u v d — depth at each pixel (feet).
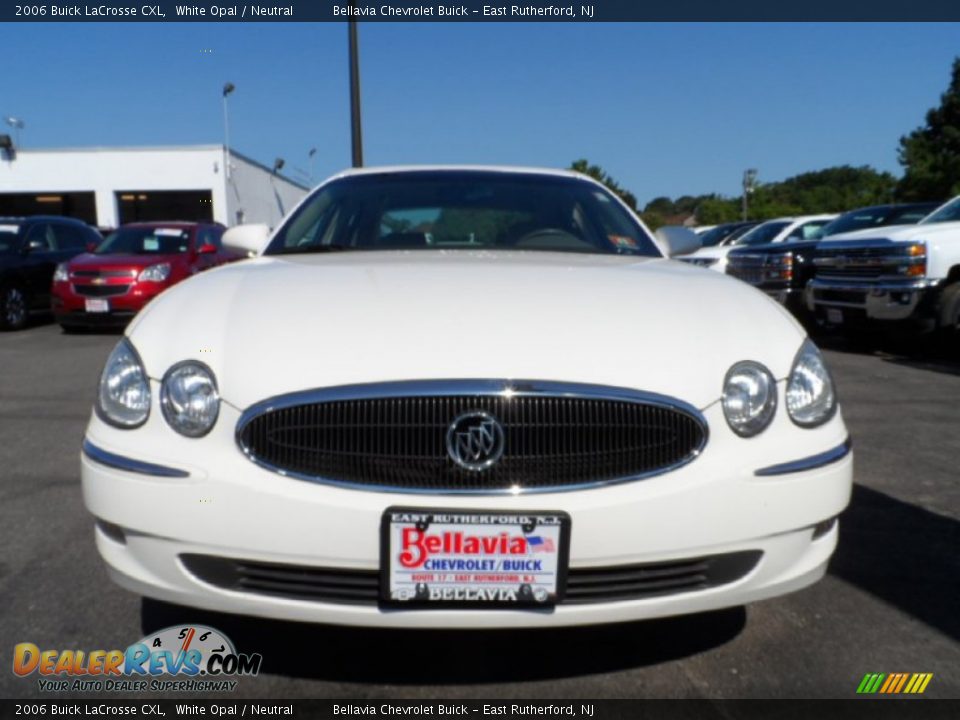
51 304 37.17
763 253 34.42
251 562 6.58
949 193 146.51
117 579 7.04
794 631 8.25
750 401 6.94
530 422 6.58
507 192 11.85
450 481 6.53
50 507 11.75
